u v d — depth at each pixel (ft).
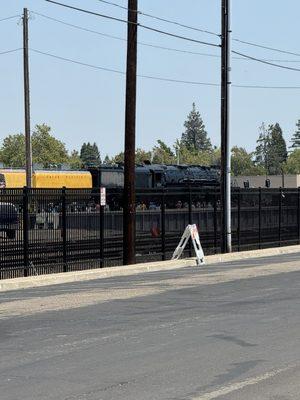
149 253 88.58
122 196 91.71
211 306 48.85
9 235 69.62
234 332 38.68
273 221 113.19
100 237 80.79
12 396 26.11
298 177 428.97
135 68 82.33
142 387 27.22
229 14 97.71
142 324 41.86
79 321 43.42
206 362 31.48
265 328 39.73
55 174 211.20
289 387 27.09
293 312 45.34
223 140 98.07
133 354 33.42
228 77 98.02
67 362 31.91
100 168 222.28
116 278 71.20
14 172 210.18
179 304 50.21
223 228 98.48
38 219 72.69
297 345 34.88
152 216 89.66
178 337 37.52
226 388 26.99
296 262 85.51
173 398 25.62
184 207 97.50
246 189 105.70
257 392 26.40
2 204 69.00
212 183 226.79
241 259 93.30
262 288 58.85
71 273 72.33
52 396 26.05
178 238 93.76
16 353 34.01
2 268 68.44
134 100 82.17
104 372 29.81
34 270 71.97
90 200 79.51
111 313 46.50
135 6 81.71
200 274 72.59
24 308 49.65
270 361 31.50
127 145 82.17
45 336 38.47
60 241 75.25
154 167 214.69
